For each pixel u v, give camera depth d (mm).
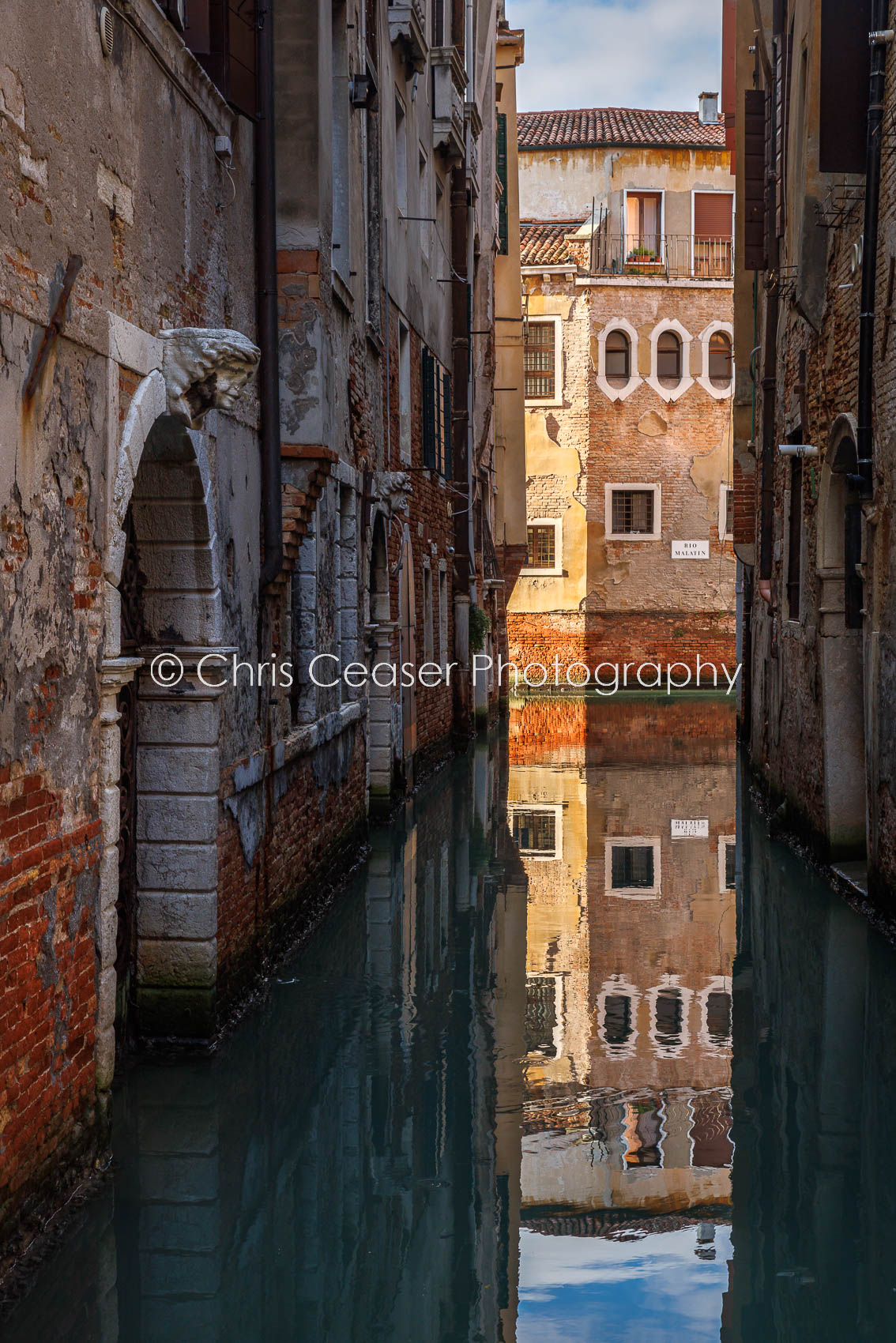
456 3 20797
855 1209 5453
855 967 8883
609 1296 4793
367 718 13000
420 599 17688
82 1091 5266
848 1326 4578
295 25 9258
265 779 8414
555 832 14289
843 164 9695
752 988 8500
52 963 4883
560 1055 7262
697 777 18750
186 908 7047
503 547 29344
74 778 5082
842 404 10844
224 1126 6180
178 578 6945
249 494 7965
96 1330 4441
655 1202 5531
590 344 35000
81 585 5145
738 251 18297
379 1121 6293
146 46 5996
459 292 21156
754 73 17281
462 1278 4895
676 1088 6789
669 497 35344
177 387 6180
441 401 19562
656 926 10156
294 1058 7117
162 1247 5039
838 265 11078
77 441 5078
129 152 5777
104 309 5379
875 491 9695
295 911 9469
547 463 35312
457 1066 7055
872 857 10016
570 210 37281
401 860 12750
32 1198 4816
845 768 11516
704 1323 4590
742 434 18297
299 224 9344
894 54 9172
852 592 10719
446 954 9289
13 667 4461
